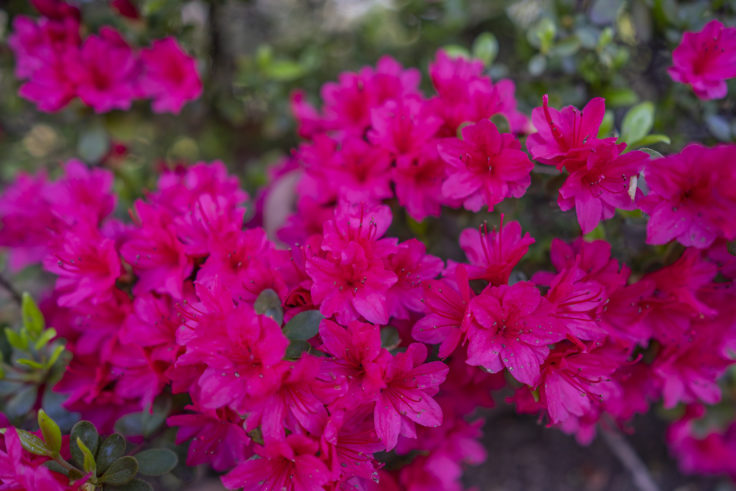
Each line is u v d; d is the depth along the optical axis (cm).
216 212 48
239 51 83
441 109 50
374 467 46
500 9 77
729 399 68
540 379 44
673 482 81
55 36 62
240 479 42
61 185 57
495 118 49
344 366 44
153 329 47
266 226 60
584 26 60
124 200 70
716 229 45
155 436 49
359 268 44
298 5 85
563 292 44
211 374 42
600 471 82
